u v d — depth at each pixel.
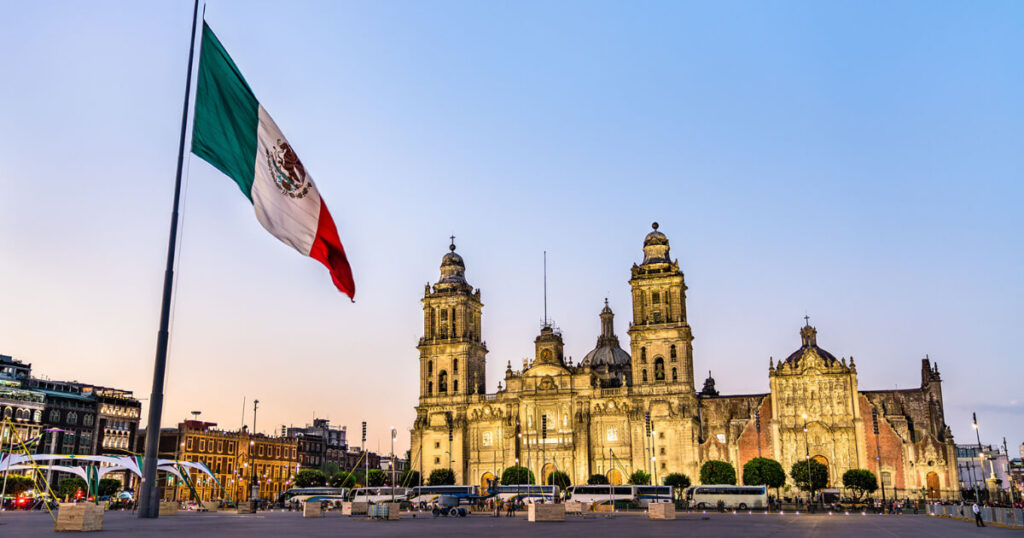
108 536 35.81
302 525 58.91
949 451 148.25
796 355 161.88
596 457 163.50
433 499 127.81
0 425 106.75
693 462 156.25
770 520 83.56
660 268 168.12
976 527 67.38
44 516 76.69
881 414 152.50
